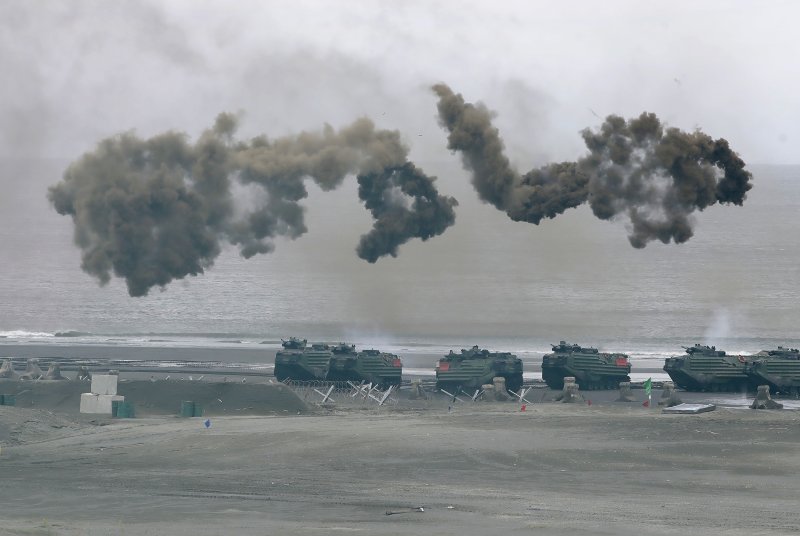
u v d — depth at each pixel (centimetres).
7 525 17112
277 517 18375
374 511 18912
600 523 17875
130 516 18500
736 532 17250
